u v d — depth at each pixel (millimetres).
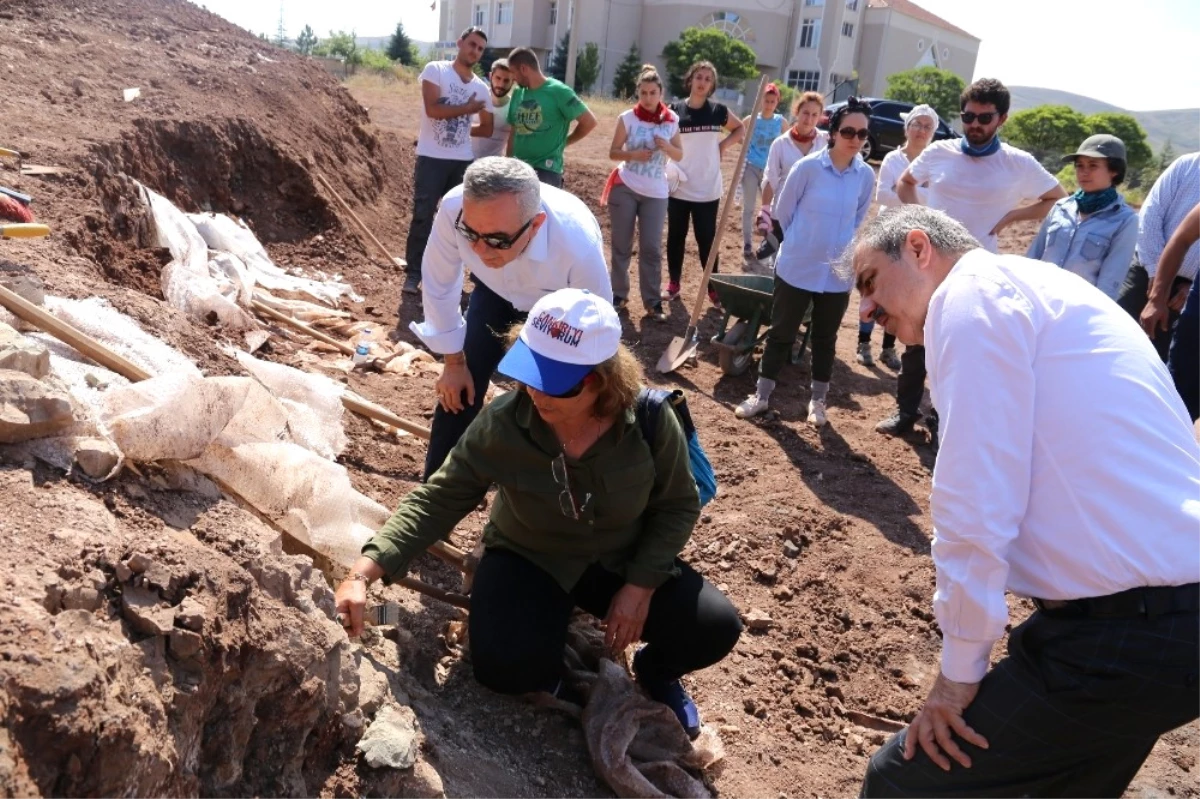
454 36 52531
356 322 6375
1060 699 2004
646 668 3094
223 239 6441
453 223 3152
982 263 2064
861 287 2330
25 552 1846
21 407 2168
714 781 3088
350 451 4309
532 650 2742
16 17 8102
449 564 3736
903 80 39219
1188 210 4801
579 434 2572
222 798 2014
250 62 9750
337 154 9383
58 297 3305
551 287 3205
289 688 2158
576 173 12789
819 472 5570
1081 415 1948
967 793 2186
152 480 2412
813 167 5805
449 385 3473
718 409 6398
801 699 3691
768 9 46500
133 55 8352
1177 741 3738
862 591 4438
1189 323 4254
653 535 2785
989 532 1933
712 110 8055
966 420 1945
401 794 2352
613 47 46531
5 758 1428
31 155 5184
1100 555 1931
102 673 1654
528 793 2703
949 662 2107
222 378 2758
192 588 2004
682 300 8891
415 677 3008
